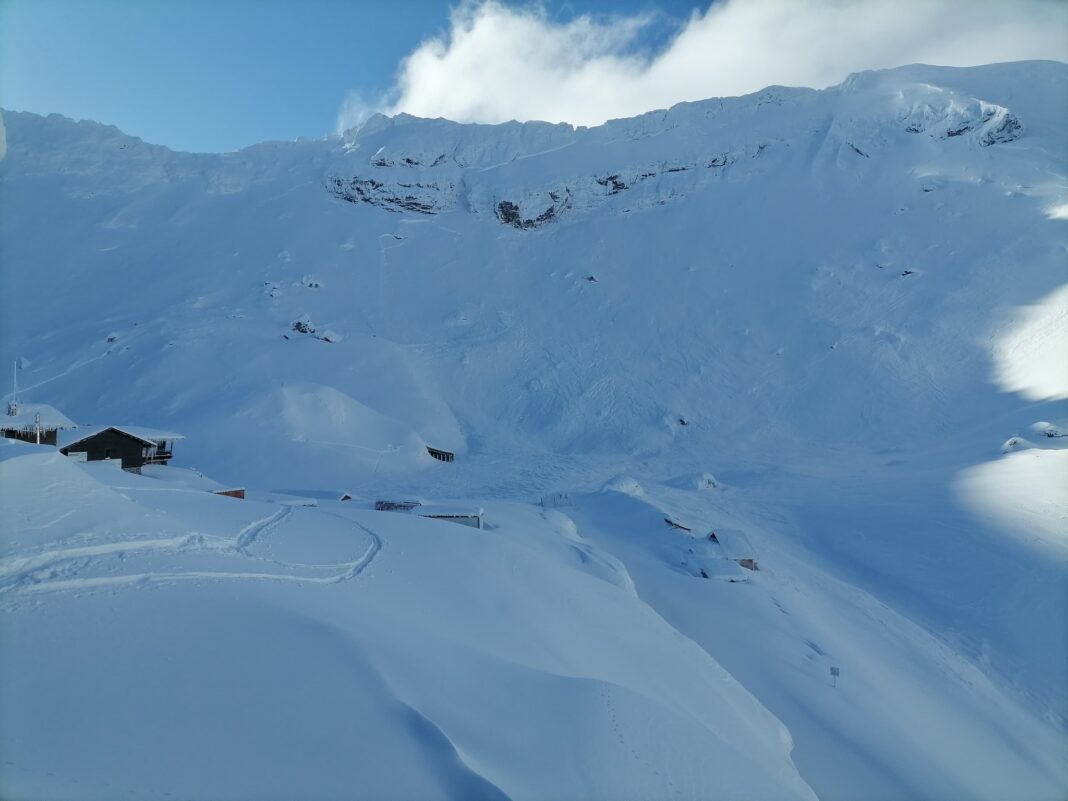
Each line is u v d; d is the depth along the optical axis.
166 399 56.09
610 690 8.58
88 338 69.94
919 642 23.97
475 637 10.55
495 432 70.69
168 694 5.96
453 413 73.06
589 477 52.59
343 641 7.64
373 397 66.88
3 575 7.88
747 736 12.16
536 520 28.73
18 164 107.75
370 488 45.91
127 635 6.91
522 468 56.16
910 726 17.05
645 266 103.19
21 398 57.09
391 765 5.60
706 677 14.41
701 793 7.11
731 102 132.50
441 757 5.88
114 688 5.87
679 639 16.28
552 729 7.40
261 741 5.56
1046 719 20.06
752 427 70.69
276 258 97.62
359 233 107.88
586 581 17.91
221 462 46.00
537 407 75.75
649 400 76.00
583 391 78.00
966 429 60.06
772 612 23.17
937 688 20.50
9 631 6.50
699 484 49.44
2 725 4.99
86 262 92.31
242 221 106.50
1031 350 67.88
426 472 52.72
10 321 77.31
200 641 7.08
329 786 5.18
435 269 103.25
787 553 33.38
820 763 14.32
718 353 84.38
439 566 14.05
